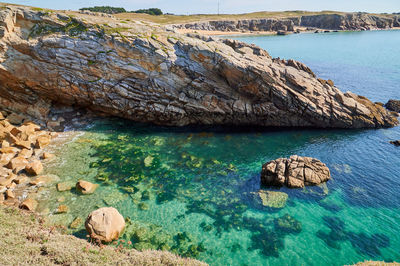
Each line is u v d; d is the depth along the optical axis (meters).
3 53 34.44
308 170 26.62
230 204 23.78
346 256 18.62
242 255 18.56
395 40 137.38
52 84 37.19
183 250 18.73
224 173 28.53
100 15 45.16
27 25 36.47
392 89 54.75
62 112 39.84
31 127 34.09
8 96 36.75
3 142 30.00
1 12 34.00
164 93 38.09
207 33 153.50
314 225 21.45
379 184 26.50
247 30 181.00
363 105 41.09
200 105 39.03
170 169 28.89
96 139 34.47
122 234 19.84
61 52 35.97
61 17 37.66
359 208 23.33
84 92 37.88
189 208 23.14
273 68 38.25
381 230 20.92
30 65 35.81
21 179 24.83
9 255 13.28
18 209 20.39
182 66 37.25
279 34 168.62
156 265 15.43
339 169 29.14
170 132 38.06
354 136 37.22
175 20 168.50
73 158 29.75
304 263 18.03
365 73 68.94
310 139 36.62
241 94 39.03
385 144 34.47
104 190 24.75
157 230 20.50
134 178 26.91
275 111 39.28
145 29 40.75
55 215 21.00
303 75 41.00
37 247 14.92
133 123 39.97
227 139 36.44
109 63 36.66
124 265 14.86
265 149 33.91
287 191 25.44
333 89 42.12
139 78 37.69
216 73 38.12
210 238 19.97
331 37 154.00
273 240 19.92
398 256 18.61
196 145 34.47
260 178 27.64
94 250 16.09
